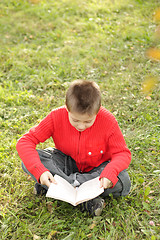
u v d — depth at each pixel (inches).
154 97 146.9
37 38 219.0
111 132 83.4
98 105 73.4
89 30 230.7
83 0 283.0
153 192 95.2
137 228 83.9
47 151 90.7
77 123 74.7
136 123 131.6
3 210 88.2
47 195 74.9
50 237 79.9
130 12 261.6
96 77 169.5
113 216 87.0
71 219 85.7
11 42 211.6
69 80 167.2
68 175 88.3
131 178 100.8
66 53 197.0
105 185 77.7
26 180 100.9
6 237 81.0
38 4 271.9
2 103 145.3
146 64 175.0
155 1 272.8
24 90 159.2
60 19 244.1
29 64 182.5
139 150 114.7
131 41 210.8
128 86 158.9
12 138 121.9
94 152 85.9
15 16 248.5
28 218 87.4
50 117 84.9
